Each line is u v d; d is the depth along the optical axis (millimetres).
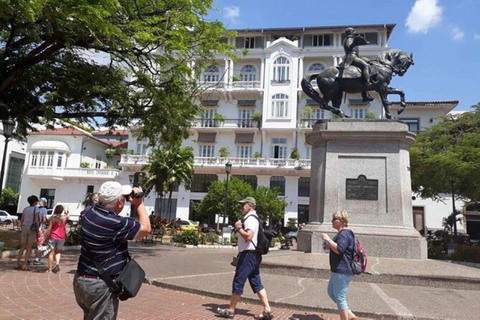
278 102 39625
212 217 38656
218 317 5270
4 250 11156
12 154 49625
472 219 35125
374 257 8945
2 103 13258
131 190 3250
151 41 11094
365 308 5723
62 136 43531
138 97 14711
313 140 10664
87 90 13547
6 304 5562
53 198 42625
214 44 12797
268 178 38469
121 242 3070
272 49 40531
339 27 39719
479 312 5672
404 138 9789
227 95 40688
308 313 5719
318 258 8734
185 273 8492
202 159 39125
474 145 18484
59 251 8680
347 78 10820
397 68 10898
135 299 6117
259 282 5301
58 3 8211
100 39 10781
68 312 5230
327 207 9797
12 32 11562
